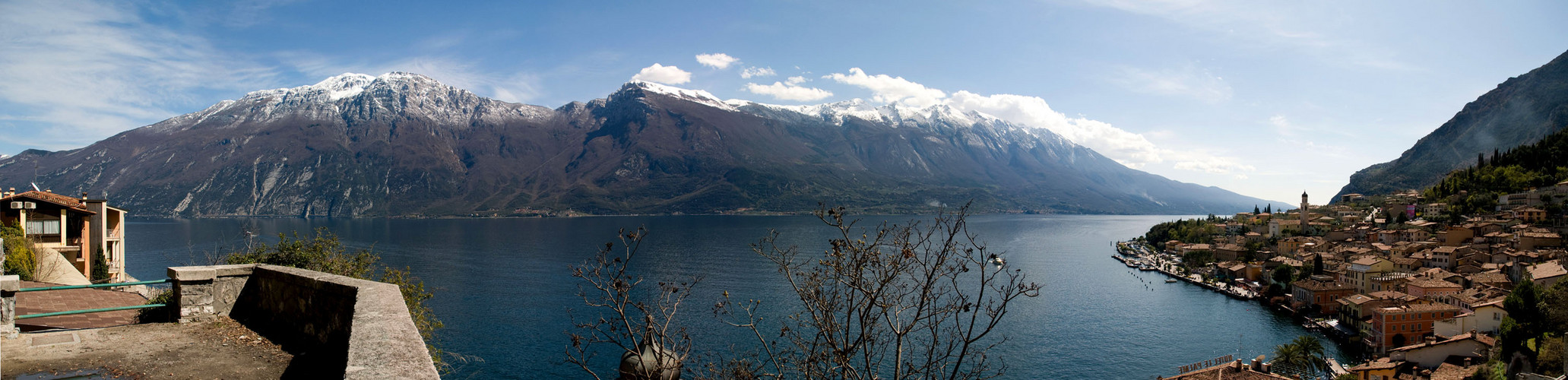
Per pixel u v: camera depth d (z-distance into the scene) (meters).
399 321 9.63
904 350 51.88
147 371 13.28
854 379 14.25
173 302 17.89
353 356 7.52
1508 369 60.59
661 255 188.88
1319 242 173.12
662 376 13.09
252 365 14.02
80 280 49.78
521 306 106.94
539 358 75.81
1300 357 76.06
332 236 39.53
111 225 67.44
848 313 14.45
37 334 15.82
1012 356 79.31
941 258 14.75
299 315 16.12
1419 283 103.62
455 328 90.94
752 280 131.50
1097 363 78.00
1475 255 124.31
